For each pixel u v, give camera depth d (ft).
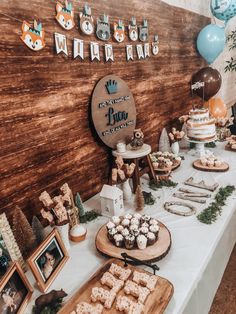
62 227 4.68
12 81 4.54
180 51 9.67
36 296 3.93
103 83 6.37
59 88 5.42
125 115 7.17
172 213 5.72
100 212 6.00
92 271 4.34
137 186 6.33
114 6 6.42
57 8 5.05
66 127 5.74
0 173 4.63
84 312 3.45
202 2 11.17
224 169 7.47
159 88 8.79
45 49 5.00
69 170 6.00
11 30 4.39
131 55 7.16
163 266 4.30
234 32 15.06
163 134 8.93
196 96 11.53
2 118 4.51
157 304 3.50
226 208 5.78
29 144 5.02
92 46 5.94
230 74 16.88
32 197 5.25
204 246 4.68
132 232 4.64
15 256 4.18
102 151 6.88
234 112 14.93
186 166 8.14
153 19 7.89
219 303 6.18
